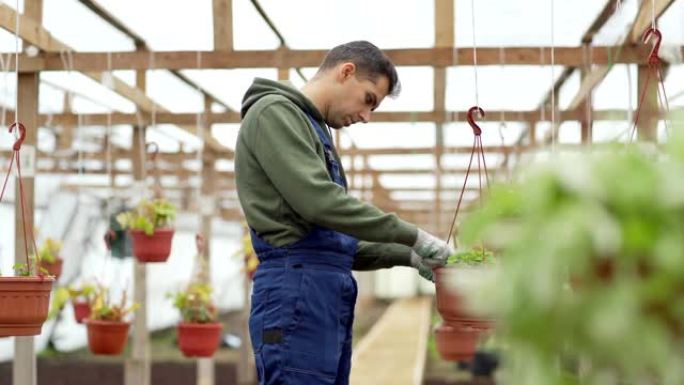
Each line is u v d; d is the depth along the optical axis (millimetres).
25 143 5801
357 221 2738
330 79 3066
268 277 2895
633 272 907
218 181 14656
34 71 5871
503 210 1005
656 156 995
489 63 6039
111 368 10891
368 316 24703
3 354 10273
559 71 7352
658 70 3307
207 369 8828
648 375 938
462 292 1009
